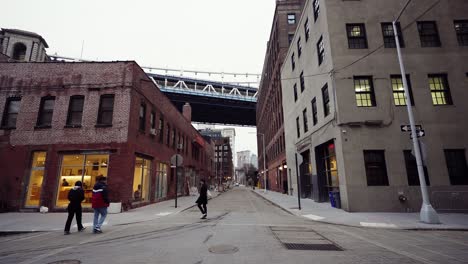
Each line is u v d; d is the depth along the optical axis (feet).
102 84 51.11
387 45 50.08
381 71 48.55
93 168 47.96
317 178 60.18
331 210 45.50
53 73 52.29
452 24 50.93
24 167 48.42
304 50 69.67
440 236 25.89
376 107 46.85
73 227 30.68
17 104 52.24
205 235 25.70
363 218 36.17
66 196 47.09
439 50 49.49
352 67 48.93
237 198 91.91
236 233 26.71
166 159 74.79
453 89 47.78
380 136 45.57
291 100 88.02
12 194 47.42
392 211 42.70
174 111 85.46
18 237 25.67
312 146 63.26
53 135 49.34
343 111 46.88
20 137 49.83
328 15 51.72
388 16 51.16
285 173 105.70
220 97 243.19
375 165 45.01
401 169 44.19
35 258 18.11
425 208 32.63
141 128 56.95
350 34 51.19
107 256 18.40
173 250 19.94
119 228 30.19
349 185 43.83
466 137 45.42
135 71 52.80
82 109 50.78
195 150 126.62
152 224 32.91
